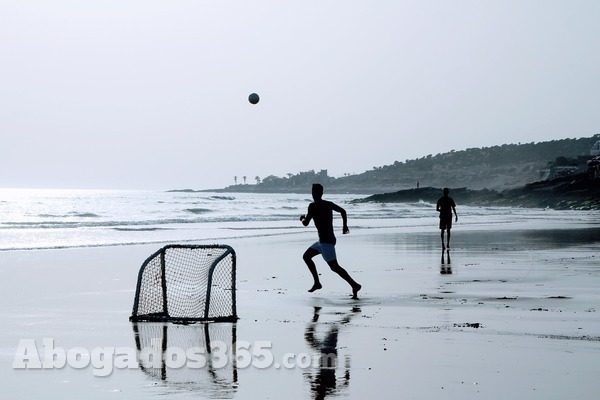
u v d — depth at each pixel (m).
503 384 7.30
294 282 17.03
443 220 25.97
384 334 10.20
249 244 30.92
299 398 6.84
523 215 93.00
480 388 7.16
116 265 21.28
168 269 18.98
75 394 6.99
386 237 36.59
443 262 22.14
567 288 15.57
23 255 24.62
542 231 43.03
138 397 6.87
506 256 24.33
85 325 11.06
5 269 19.89
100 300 13.88
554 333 10.17
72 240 33.38
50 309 12.70
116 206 104.81
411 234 39.56
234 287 11.92
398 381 7.45
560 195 191.75
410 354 8.80
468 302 13.49
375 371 7.93
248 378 7.64
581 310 12.39
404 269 19.98
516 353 8.81
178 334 10.34
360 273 18.98
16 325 10.99
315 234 39.56
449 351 8.98
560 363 8.26
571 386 7.21
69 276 18.31
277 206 120.00
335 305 13.23
